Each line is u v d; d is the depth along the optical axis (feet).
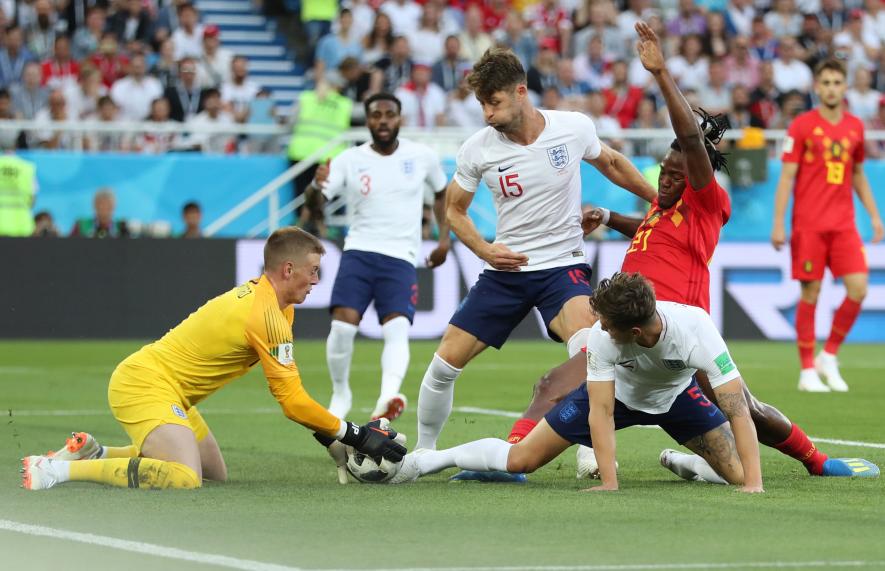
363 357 197.47
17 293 211.41
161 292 215.10
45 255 212.02
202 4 280.10
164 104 229.04
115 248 213.87
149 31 252.42
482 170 90.02
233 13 280.92
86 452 80.79
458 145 226.99
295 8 281.54
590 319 88.63
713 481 81.10
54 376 164.14
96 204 214.07
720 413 79.15
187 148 229.25
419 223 120.98
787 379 163.43
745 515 67.72
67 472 76.33
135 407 77.82
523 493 75.51
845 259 149.07
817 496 74.43
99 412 125.18
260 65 270.87
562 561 55.72
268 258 78.28
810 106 264.31
